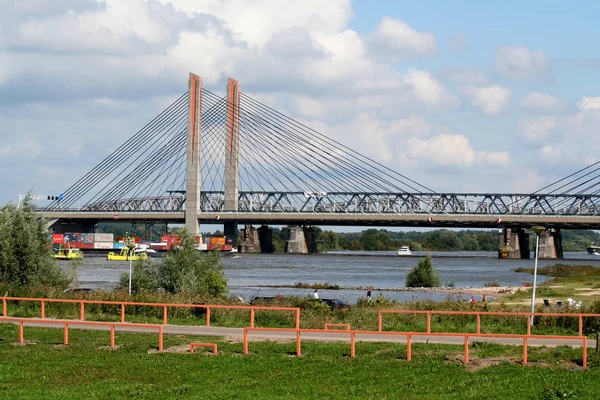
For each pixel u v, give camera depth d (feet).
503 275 515.09
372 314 168.14
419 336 138.51
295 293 336.90
